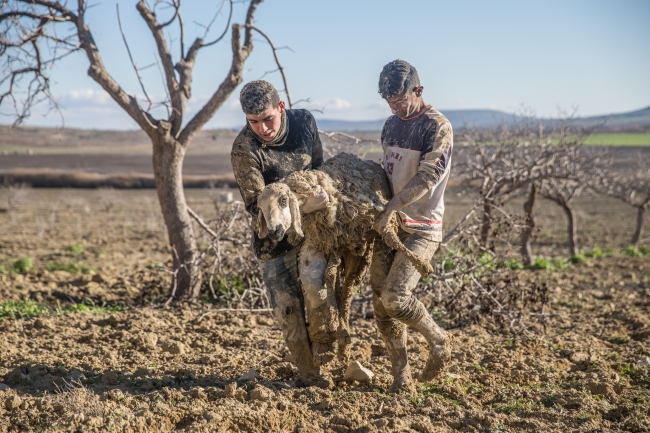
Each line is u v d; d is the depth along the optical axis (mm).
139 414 4105
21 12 8625
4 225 23641
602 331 7355
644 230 24734
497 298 7945
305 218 4117
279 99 4273
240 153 4332
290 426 4082
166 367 5473
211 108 8656
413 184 4016
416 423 4023
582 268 13633
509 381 5188
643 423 4184
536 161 10578
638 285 11164
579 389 4988
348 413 4191
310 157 4594
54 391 4758
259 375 5102
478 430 4070
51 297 9242
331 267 4160
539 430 4047
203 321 7441
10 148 86000
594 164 14930
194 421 4070
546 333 7371
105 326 7215
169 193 8648
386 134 4395
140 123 8336
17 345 6230
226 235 8945
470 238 8367
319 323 4406
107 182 50281
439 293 7844
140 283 10398
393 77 4117
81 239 19016
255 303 8562
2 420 4023
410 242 4293
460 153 11969
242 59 8586
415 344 6117
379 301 4488
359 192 4129
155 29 8539
